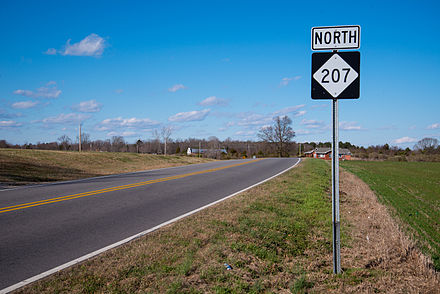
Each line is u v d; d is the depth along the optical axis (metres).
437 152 88.62
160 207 8.26
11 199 9.19
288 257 5.22
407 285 4.18
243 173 17.72
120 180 14.30
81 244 5.28
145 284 3.88
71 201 8.94
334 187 4.62
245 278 4.26
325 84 4.64
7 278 3.96
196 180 14.21
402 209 13.85
